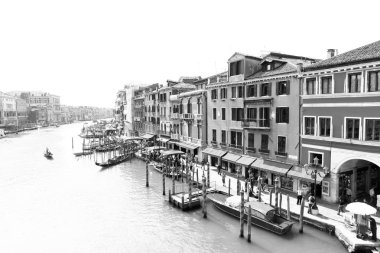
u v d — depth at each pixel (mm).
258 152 27891
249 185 24938
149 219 22609
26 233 20812
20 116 122938
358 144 19547
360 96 19234
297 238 17984
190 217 22625
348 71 19844
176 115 43562
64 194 29734
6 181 35438
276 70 26219
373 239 15516
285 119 24938
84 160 50406
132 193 29328
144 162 45562
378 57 17797
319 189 22953
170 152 36875
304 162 23312
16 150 62656
